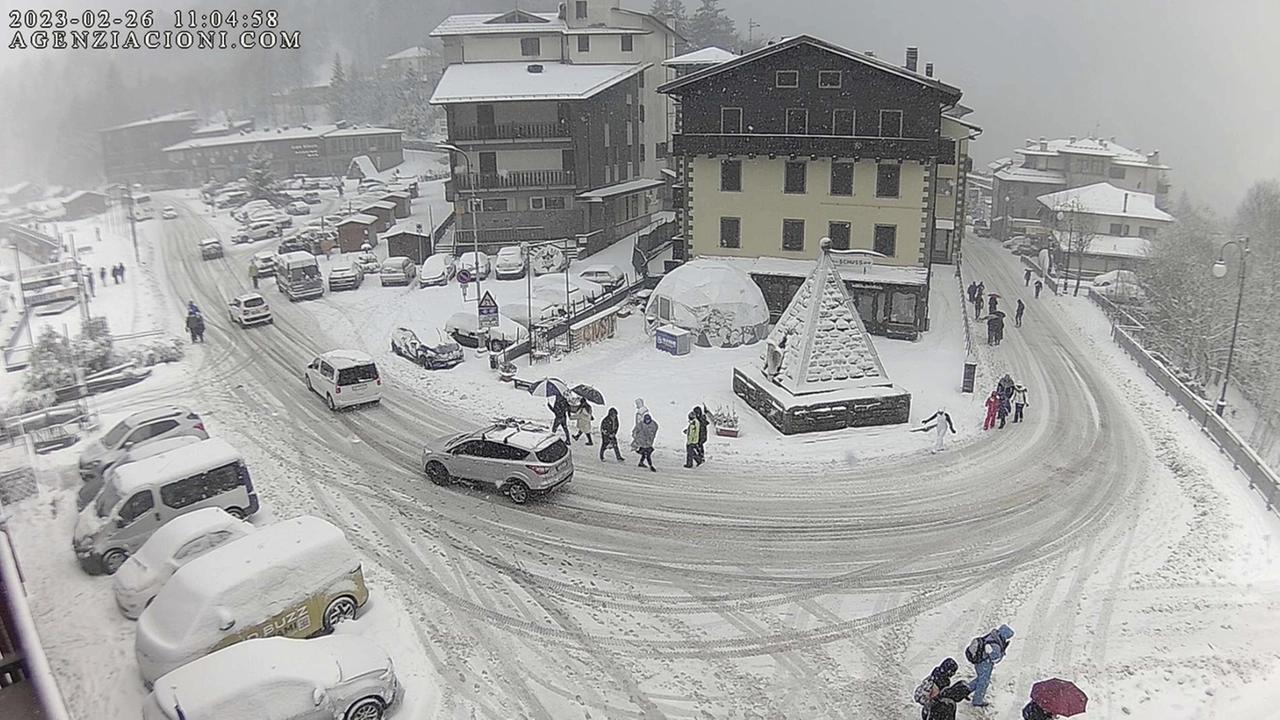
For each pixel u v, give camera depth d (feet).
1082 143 321.11
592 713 44.14
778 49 126.11
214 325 131.85
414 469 76.48
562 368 106.01
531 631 51.47
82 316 133.59
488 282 155.43
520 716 43.78
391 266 157.28
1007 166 335.26
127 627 51.55
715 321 118.01
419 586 56.39
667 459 78.89
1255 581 58.39
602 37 199.62
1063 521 67.36
